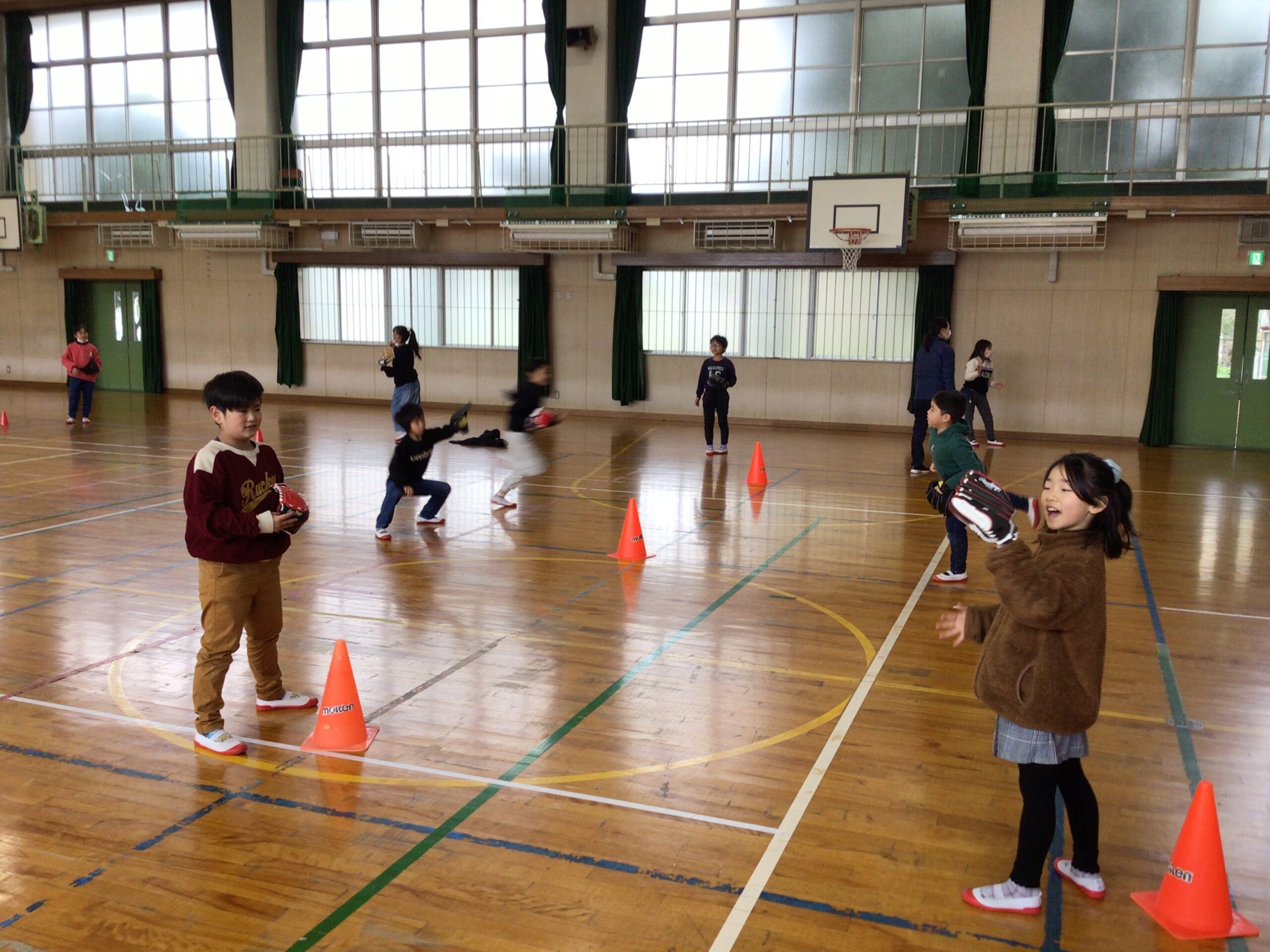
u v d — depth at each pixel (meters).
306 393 16.81
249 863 2.70
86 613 5.00
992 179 12.84
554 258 15.17
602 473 9.88
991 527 2.39
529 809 3.02
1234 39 12.16
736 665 4.39
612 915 2.48
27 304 18.22
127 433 12.23
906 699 4.00
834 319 14.05
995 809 3.09
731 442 12.52
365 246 15.89
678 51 14.42
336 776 3.23
